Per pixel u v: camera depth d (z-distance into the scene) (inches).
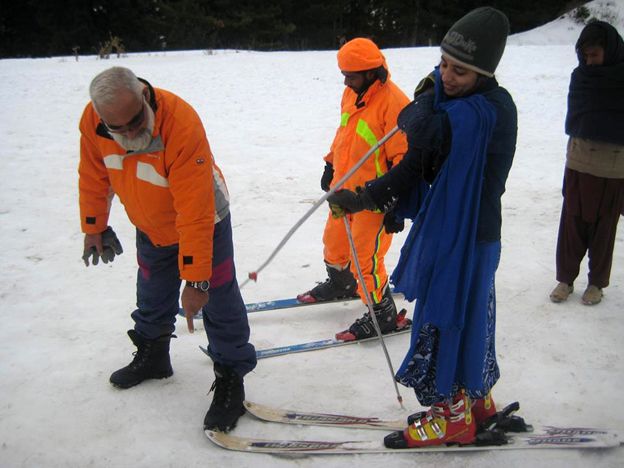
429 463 99.6
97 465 100.0
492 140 84.2
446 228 86.0
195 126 92.8
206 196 94.0
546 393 118.6
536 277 169.6
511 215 218.7
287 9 1402.6
